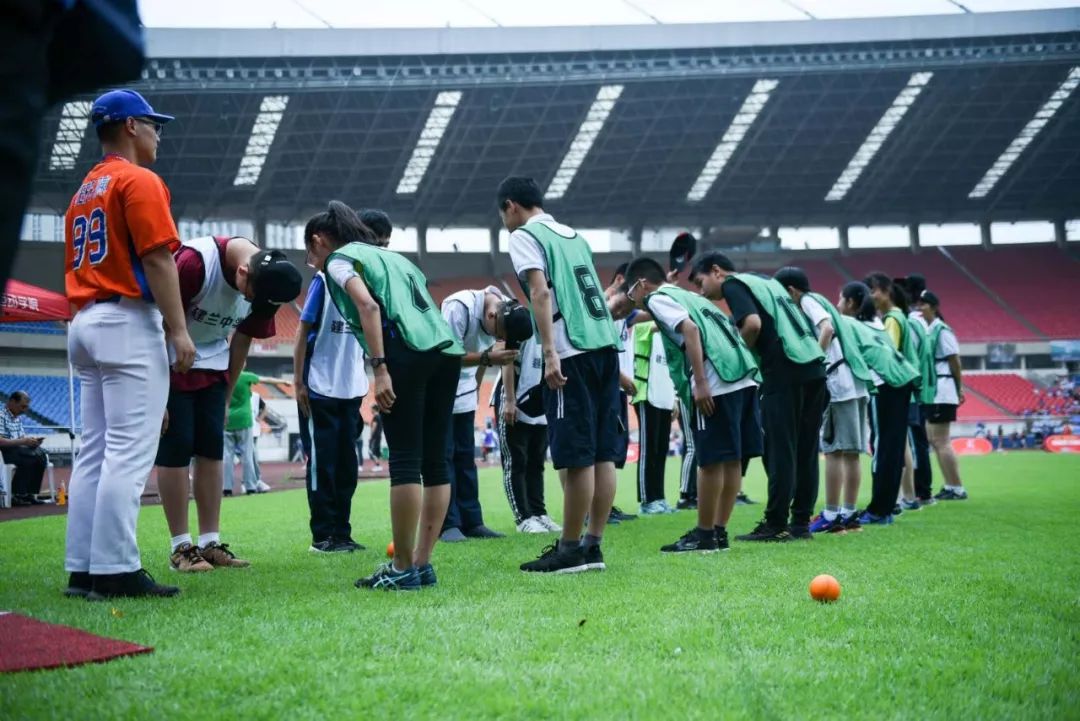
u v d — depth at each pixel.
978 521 7.14
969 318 45.16
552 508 9.12
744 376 5.45
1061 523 6.91
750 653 2.70
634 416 36.50
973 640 2.92
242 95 34.72
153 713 2.09
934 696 2.30
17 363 33.44
